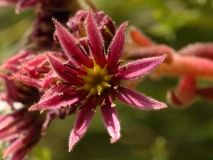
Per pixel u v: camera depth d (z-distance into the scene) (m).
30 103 0.16
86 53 0.14
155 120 0.23
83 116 0.14
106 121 0.14
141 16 0.25
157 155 0.20
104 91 0.14
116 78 0.14
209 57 0.18
